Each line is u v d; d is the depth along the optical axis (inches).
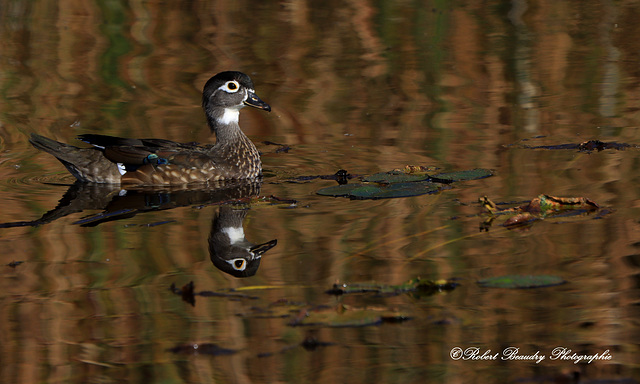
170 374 304.2
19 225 485.7
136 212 516.4
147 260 421.7
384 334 329.7
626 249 409.1
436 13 1133.1
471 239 434.3
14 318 352.5
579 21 1079.6
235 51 968.9
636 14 1105.4
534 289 366.6
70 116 759.1
